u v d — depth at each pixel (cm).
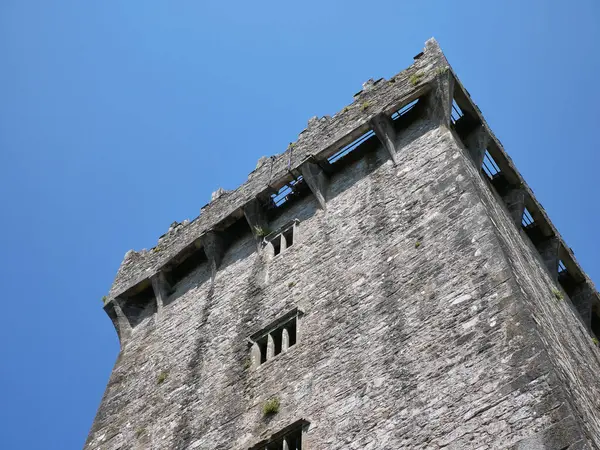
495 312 2233
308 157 3294
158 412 2942
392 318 2477
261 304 3014
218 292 3294
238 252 3425
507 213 3103
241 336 2947
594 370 2747
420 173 2928
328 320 2678
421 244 2636
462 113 3175
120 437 2970
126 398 3150
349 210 3073
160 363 3184
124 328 3550
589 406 2259
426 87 3125
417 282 2517
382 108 3197
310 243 3094
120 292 3647
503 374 2070
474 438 1991
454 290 2389
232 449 2528
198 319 3244
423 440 2080
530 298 2445
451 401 2111
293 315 2789
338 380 2439
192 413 2808
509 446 1917
